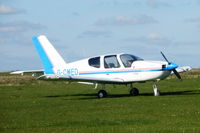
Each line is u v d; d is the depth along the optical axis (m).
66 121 31.23
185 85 78.38
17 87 88.62
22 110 40.91
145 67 54.09
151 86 81.38
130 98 50.94
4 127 29.16
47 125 29.55
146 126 27.27
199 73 138.25
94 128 27.14
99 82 55.53
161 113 33.94
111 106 41.38
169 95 53.19
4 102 51.00
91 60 58.72
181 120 29.59
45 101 51.16
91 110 38.44
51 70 63.00
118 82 55.72
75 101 49.75
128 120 30.52
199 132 24.53
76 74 59.66
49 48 63.50
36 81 127.00
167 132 24.78
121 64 55.84
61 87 87.38
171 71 54.53
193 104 40.19
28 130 27.45
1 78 166.75
